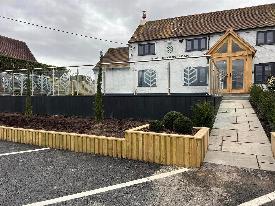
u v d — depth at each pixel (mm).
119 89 12211
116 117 11602
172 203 4531
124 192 4988
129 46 28906
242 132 9297
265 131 9242
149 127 7531
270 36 22938
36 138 8953
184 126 7203
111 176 5832
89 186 5273
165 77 11508
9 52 33625
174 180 5562
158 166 6516
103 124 10078
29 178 5730
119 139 7348
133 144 7113
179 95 10266
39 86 15109
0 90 16875
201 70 11102
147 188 5168
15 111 15547
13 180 5625
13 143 9352
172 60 11406
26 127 10312
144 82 11812
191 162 6371
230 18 26375
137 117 11109
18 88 16234
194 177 5715
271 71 22609
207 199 4660
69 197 4781
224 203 4504
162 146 6699
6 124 11281
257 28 23266
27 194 4914
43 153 7836
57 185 5332
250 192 4918
